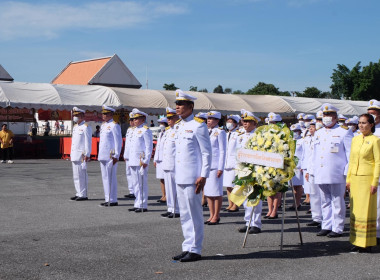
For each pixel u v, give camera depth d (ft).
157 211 36.68
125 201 41.93
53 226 29.99
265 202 43.37
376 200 24.47
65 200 41.34
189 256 22.27
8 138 81.82
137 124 37.47
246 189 25.35
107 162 38.81
